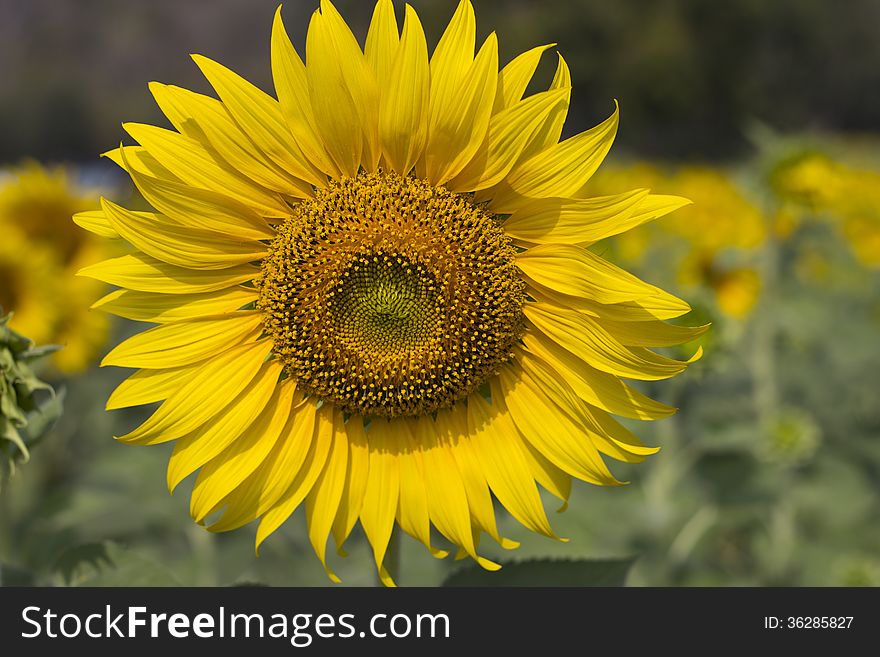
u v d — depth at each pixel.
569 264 0.51
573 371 0.52
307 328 0.52
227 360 0.52
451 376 0.52
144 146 0.50
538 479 0.52
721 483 0.95
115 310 0.51
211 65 0.50
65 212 0.97
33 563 0.82
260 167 0.51
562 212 0.51
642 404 0.51
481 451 0.52
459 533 0.51
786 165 1.08
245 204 0.51
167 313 0.51
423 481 0.52
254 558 0.87
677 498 0.96
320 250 0.52
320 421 0.53
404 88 0.50
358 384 0.52
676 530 0.96
